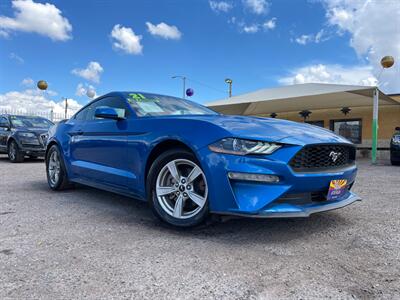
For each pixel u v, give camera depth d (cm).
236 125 260
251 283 180
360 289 175
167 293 169
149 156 292
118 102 359
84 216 317
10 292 168
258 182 234
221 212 241
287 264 206
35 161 939
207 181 246
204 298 164
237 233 267
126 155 318
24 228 274
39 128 924
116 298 163
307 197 252
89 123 392
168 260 210
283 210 237
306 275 191
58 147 443
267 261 211
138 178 303
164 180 286
